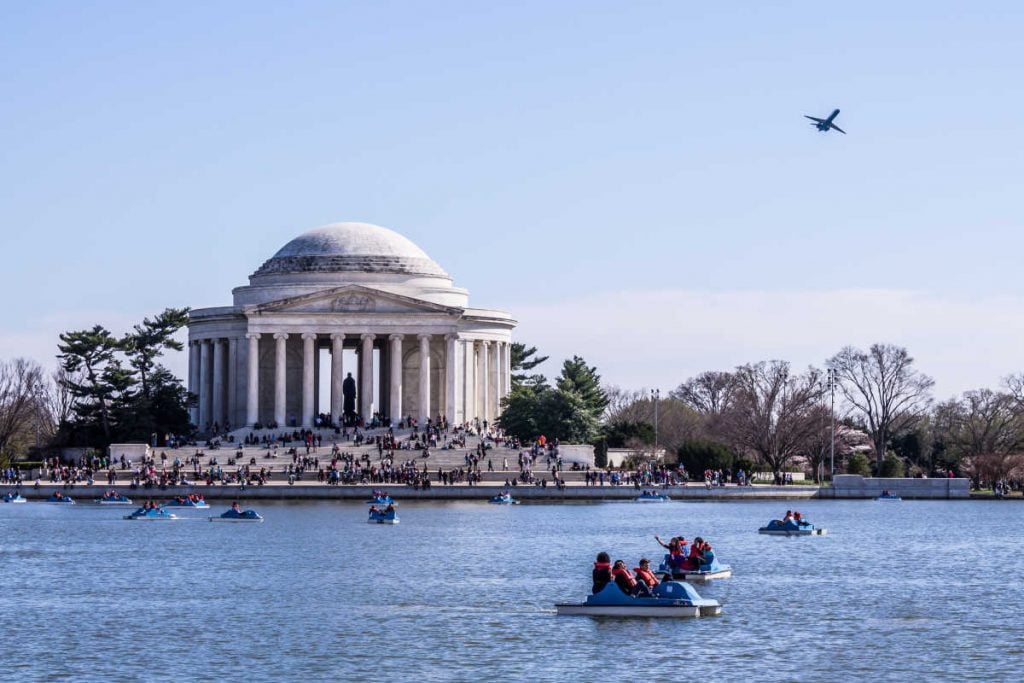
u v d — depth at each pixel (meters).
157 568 136.00
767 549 158.12
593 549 153.25
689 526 186.75
